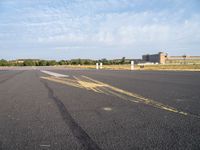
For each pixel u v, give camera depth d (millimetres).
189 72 26766
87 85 12672
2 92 10188
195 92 9836
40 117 5719
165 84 13062
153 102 7531
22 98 8570
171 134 4340
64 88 11523
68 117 5691
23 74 23844
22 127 4902
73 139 4129
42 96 9016
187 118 5477
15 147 3795
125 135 4309
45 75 21672
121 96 8852
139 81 14984
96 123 5141
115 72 27141
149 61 123375
